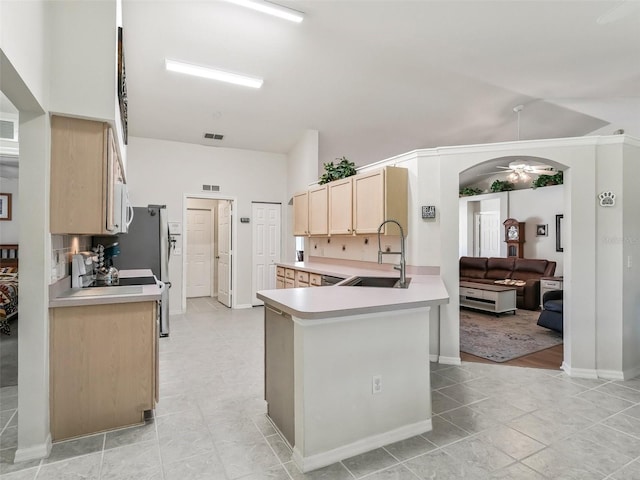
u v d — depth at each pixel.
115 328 2.28
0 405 2.61
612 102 5.46
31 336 2.00
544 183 7.58
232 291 6.43
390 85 4.76
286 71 4.35
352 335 2.03
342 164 4.71
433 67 4.31
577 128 6.45
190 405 2.62
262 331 4.79
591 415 2.47
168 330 4.61
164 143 5.88
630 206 3.22
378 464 1.92
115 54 2.17
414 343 2.24
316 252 5.86
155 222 4.66
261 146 6.36
